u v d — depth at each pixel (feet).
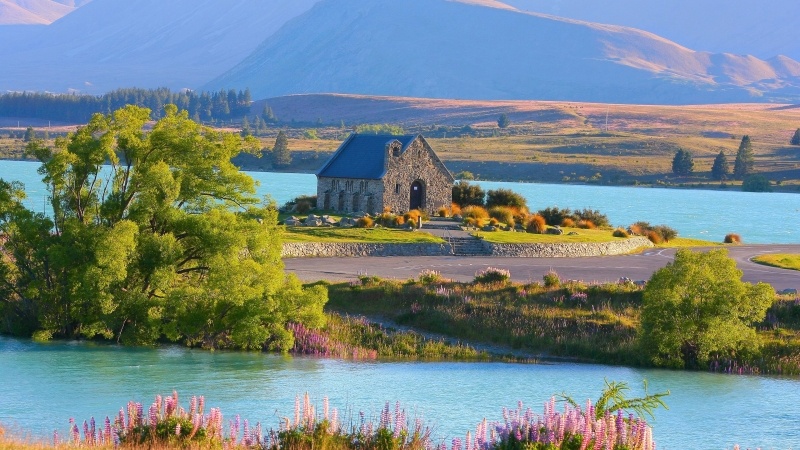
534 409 246.68
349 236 583.17
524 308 370.73
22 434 204.13
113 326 340.18
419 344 337.93
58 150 361.92
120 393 259.60
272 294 343.87
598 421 155.74
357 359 323.57
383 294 395.14
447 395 265.75
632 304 378.94
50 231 355.97
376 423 220.23
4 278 350.02
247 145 379.55
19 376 278.67
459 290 395.96
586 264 538.47
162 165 345.92
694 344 322.14
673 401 268.21
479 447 162.09
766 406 262.88
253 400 253.65
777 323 349.61
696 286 319.47
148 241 341.41
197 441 173.78
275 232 359.87
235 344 339.77
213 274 333.42
